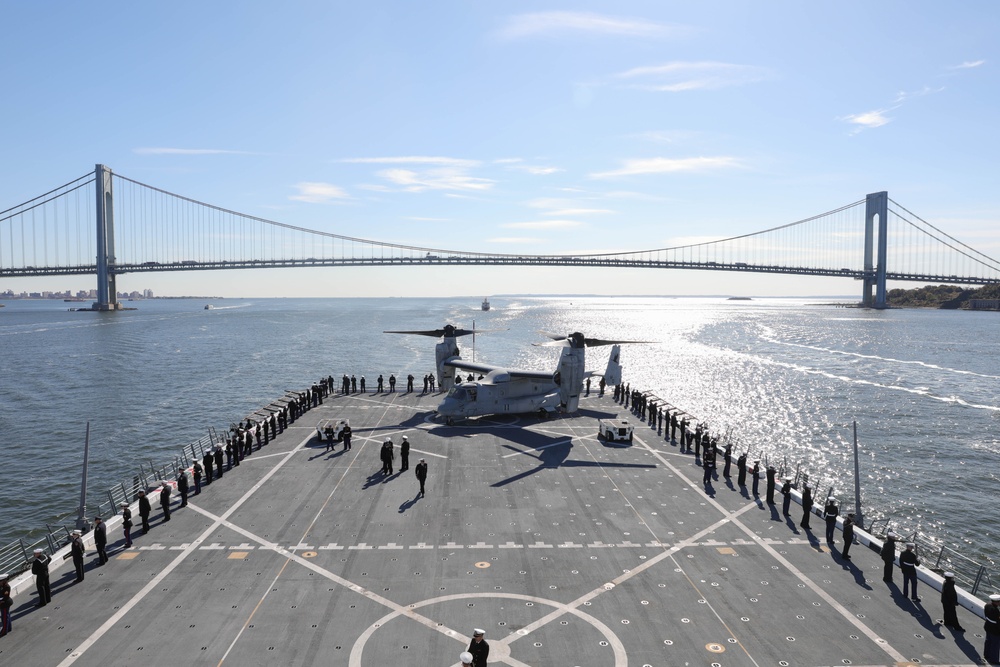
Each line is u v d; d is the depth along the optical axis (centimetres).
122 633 1961
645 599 2178
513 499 3173
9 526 4006
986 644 1828
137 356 12594
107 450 5672
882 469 5066
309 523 2855
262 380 9494
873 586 2294
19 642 1911
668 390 8825
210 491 3303
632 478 3541
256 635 1948
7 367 10906
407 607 2120
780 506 3128
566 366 4672
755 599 2188
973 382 9431
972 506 4253
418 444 4253
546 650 1864
